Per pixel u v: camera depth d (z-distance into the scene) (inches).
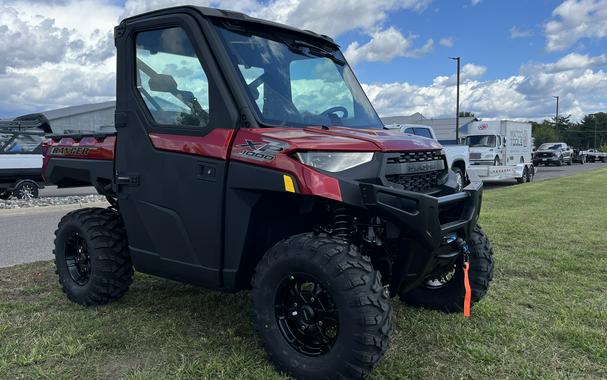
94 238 168.7
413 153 135.5
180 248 143.3
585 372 127.5
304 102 150.3
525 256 248.4
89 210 177.9
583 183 786.2
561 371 127.8
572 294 188.5
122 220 174.9
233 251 131.6
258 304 125.9
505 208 447.8
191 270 141.3
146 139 148.5
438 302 169.3
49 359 133.6
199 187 135.4
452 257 135.1
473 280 162.9
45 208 466.6
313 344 124.3
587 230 323.3
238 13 146.1
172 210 143.3
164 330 152.7
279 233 137.1
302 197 123.6
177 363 131.0
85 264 179.6
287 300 126.0
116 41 158.1
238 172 127.1
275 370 125.8
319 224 136.9
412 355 136.3
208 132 134.6
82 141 179.9
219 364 128.7
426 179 142.3
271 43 150.3
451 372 126.9
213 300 180.1
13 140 584.4
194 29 138.3
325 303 120.3
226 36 139.9
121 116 155.5
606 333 149.9
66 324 157.3
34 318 164.1
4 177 568.4
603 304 176.7
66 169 185.9
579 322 159.6
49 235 331.0
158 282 203.8
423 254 123.9
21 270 229.8
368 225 125.7
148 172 148.2
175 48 142.9
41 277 217.3
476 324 158.4
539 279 209.0
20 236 327.0
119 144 157.6
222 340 145.2
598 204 482.0
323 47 170.9
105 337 146.6
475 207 139.1
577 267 225.9
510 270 222.2
